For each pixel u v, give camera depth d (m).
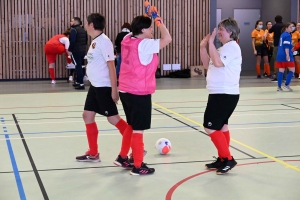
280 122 7.59
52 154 5.52
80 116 8.16
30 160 5.24
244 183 4.41
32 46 14.74
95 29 4.97
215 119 4.62
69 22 14.88
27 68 14.78
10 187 4.26
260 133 6.73
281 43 11.68
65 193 4.10
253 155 5.46
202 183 4.41
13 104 9.61
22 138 6.40
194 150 5.72
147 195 4.05
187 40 15.91
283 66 11.74
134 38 4.58
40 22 14.70
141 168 4.69
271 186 4.31
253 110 8.82
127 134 4.88
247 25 18.94
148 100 4.61
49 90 12.11
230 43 4.60
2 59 14.58
